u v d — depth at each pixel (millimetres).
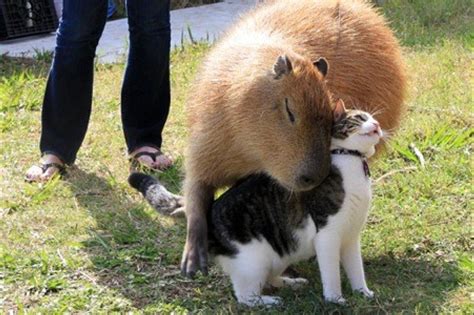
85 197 5949
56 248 5215
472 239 5051
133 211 5637
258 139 4266
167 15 6238
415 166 6070
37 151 6715
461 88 7496
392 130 5191
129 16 6184
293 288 4570
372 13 5215
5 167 6430
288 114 4160
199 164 4695
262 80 4273
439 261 4852
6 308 4582
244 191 4359
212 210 4465
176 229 5398
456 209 5414
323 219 4199
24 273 4883
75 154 6363
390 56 5094
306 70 4207
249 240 4301
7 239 5332
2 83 8164
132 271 4918
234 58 4598
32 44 9602
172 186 6141
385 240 5039
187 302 4559
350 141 4164
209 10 10758
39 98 7738
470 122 6777
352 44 4879
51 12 9938
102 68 8617
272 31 4855
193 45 9125
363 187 4195
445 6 9906
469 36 8812
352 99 4828
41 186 6047
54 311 4500
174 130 7051
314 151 4094
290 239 4309
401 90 5195
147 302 4598
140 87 6348
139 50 6238
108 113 7438
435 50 8500
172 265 4980
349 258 4379
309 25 4875
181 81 8039
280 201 4258
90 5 5863
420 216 5324
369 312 4301
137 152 6414
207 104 4609
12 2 9758
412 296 4461
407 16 9711
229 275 4500
